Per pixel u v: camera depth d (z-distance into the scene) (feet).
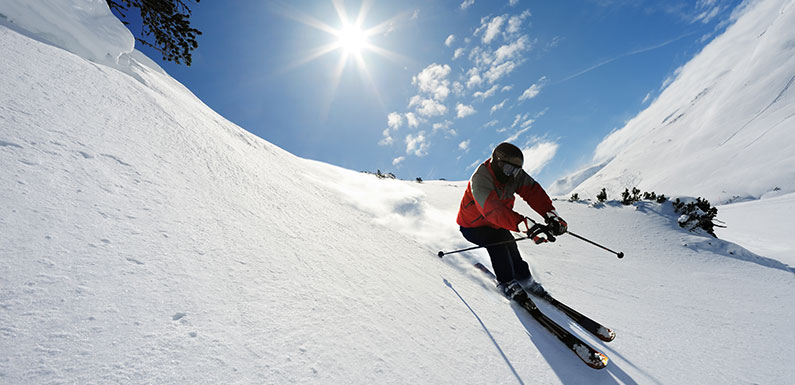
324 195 13.41
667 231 27.30
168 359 2.22
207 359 2.36
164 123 7.58
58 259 2.58
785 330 9.15
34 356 1.84
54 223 2.94
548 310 7.78
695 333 8.15
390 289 5.57
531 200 8.52
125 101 7.20
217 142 9.49
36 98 5.02
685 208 30.19
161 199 4.50
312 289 4.20
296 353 2.86
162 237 3.66
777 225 61.11
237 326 2.87
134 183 4.50
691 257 21.79
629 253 21.99
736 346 7.52
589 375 4.93
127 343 2.21
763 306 11.92
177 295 2.90
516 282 7.37
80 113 5.46
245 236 4.83
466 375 3.83
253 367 2.48
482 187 7.90
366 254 7.30
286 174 12.86
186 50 21.56
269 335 2.94
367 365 3.15
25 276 2.30
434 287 6.95
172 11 19.67
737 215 82.89
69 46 8.87
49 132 4.39
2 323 1.93
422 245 12.06
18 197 3.00
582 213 33.09
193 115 11.22
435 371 3.62
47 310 2.15
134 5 19.27
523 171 8.66
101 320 2.28
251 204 6.51
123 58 11.96
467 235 9.26
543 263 15.01
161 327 2.48
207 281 3.31
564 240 22.97
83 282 2.51
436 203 27.37
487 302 7.18
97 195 3.75
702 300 12.32
